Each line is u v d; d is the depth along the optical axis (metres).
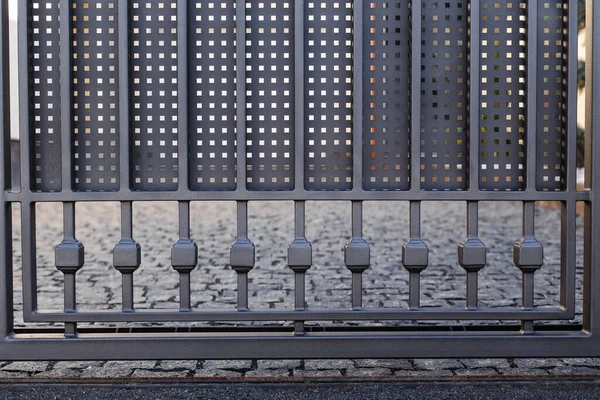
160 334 3.26
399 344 3.22
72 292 3.21
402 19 3.15
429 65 3.15
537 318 3.24
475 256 3.20
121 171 3.08
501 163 3.19
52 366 3.40
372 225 11.23
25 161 3.10
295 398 3.00
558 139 3.21
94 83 3.13
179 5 3.05
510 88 3.18
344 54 3.16
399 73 3.17
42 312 3.19
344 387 3.13
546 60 3.18
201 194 3.10
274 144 3.16
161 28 3.12
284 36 3.14
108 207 15.98
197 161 3.16
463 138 3.17
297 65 3.07
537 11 3.16
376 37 3.16
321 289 5.65
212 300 5.26
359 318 3.22
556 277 6.19
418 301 3.27
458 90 3.16
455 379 3.20
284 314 3.21
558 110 3.20
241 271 3.23
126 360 3.23
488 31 3.16
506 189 3.20
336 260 7.22
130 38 3.12
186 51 3.06
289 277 6.19
